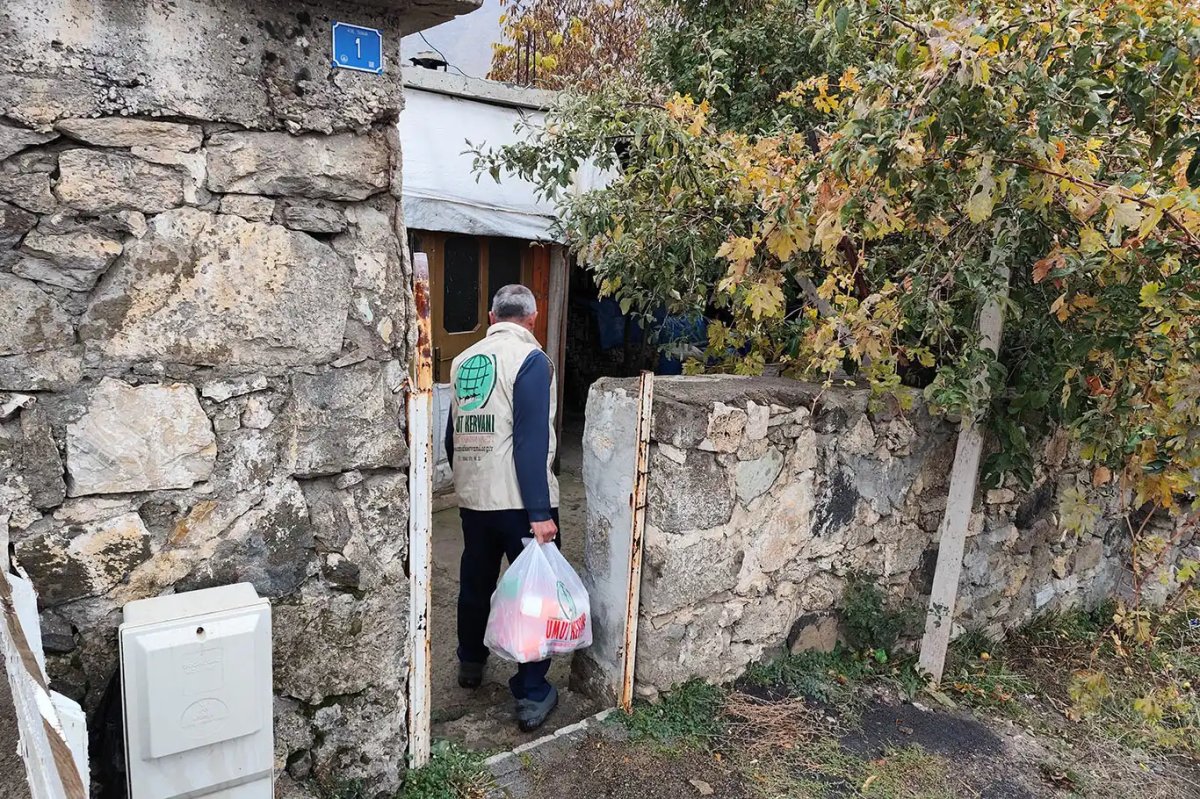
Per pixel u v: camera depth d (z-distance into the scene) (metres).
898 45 2.54
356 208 2.11
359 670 2.28
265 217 1.96
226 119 1.87
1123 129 2.71
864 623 3.39
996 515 3.66
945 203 2.83
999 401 3.23
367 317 2.15
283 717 2.18
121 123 1.76
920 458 3.49
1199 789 2.90
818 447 3.19
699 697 3.00
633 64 7.73
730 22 5.02
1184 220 2.29
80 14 1.68
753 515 3.04
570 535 5.11
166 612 1.83
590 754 2.71
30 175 1.69
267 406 2.03
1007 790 2.76
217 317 1.93
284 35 1.92
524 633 2.77
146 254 1.83
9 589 1.48
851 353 2.94
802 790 2.63
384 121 2.11
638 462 2.78
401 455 2.27
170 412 1.90
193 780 1.87
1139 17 2.22
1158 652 3.85
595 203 3.91
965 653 3.64
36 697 1.25
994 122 2.41
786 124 4.12
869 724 3.05
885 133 2.35
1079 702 3.07
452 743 2.71
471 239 5.44
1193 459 2.49
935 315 2.89
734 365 4.09
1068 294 2.90
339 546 2.19
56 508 1.82
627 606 2.87
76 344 1.79
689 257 3.82
